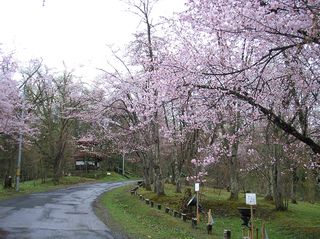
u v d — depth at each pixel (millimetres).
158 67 13961
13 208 19984
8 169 37156
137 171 76188
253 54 11234
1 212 18172
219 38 11164
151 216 17938
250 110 12414
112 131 34219
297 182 32281
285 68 12078
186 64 11625
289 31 8805
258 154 30312
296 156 21656
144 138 29391
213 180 37188
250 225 12141
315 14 7691
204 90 11492
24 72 39875
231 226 16828
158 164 26219
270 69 12164
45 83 45062
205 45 11984
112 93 29250
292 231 15867
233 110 12930
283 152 21125
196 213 17906
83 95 36781
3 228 13422
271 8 8406
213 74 10039
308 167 19734
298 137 11305
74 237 12039
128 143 33844
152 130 26656
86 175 66062
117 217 17625
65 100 48281
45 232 12820
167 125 23203
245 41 11125
